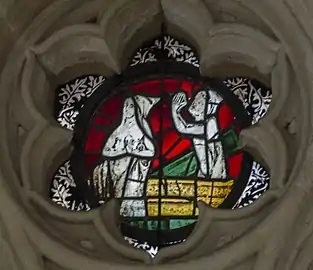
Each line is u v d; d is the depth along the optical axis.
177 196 3.50
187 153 3.57
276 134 3.35
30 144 3.41
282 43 3.49
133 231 3.42
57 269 3.14
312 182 3.16
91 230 3.23
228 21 3.63
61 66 3.65
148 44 3.79
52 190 3.50
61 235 3.21
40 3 3.65
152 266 3.09
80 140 3.60
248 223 3.20
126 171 3.54
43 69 3.62
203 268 3.08
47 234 3.18
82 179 3.53
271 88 3.56
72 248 3.16
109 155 3.58
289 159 3.30
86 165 3.56
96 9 3.69
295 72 3.43
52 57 3.62
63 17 3.67
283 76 3.44
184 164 3.55
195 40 3.69
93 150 3.59
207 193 3.49
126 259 3.16
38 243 3.16
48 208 3.26
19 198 3.27
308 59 3.40
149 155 3.57
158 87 3.71
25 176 3.34
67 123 3.64
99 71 3.71
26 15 3.62
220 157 3.55
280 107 3.39
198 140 3.59
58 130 3.47
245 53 3.58
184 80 3.72
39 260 3.14
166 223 3.45
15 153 3.40
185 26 3.69
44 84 3.61
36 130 3.44
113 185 3.52
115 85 3.71
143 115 3.65
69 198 3.49
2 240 3.18
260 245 3.10
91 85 3.72
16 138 3.45
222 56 3.62
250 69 3.62
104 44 3.62
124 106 3.68
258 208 3.21
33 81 3.56
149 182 3.52
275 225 3.12
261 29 3.55
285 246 3.10
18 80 3.53
